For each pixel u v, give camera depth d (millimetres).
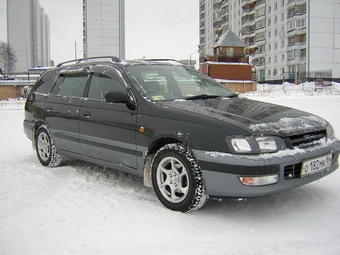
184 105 4133
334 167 4051
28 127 6367
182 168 3836
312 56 56906
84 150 5062
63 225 3570
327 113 13000
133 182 5035
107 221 3664
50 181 5121
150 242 3203
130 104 4340
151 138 4070
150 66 5043
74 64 5840
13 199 4355
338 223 3559
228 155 3467
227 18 86438
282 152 3516
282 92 32562
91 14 59188
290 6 59531
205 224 3580
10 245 3152
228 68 48656
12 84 32906
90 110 4883
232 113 3902
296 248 3055
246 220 3676
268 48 68000
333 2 56938
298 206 4020
